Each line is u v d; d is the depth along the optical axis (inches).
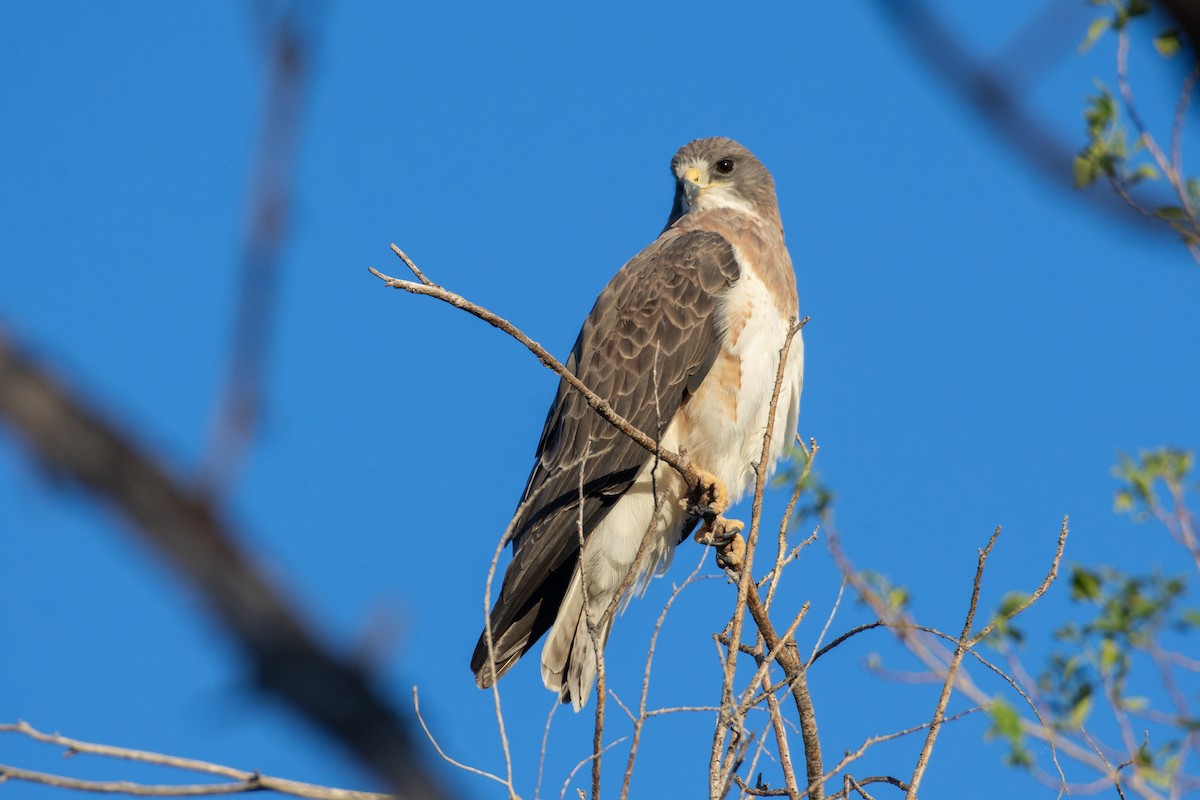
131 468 97.7
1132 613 423.8
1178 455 453.4
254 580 101.0
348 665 104.8
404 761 105.2
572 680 514.3
